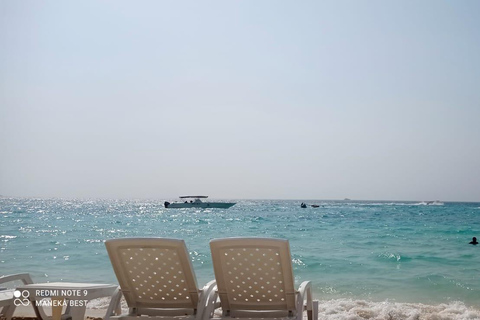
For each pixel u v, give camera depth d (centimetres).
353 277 1269
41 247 1870
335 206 9694
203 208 7119
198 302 456
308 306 480
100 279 1198
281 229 3058
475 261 1557
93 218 4444
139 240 443
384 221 3866
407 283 1183
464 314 832
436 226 3216
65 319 495
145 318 447
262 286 454
